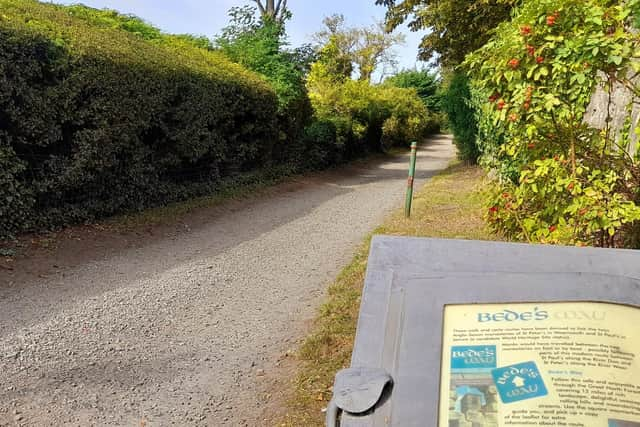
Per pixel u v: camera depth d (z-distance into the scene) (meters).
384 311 1.64
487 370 1.38
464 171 17.03
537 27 3.61
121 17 12.42
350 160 21.48
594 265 1.75
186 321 4.91
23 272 5.64
